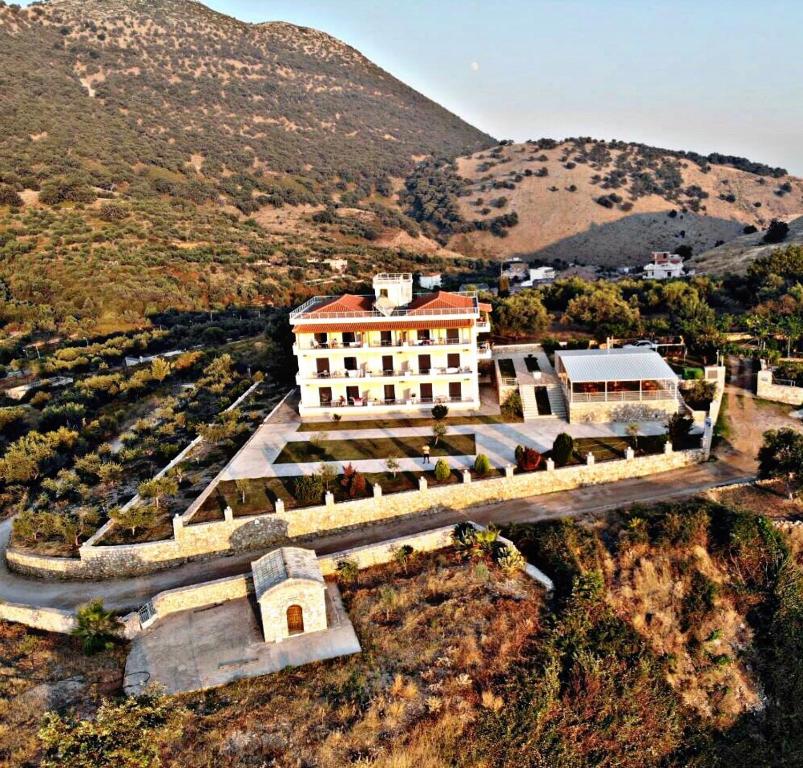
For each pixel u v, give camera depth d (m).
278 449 48.47
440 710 27.47
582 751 28.33
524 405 52.94
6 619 34.66
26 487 50.31
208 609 34.16
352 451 47.44
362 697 27.89
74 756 22.62
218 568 37.09
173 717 25.09
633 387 51.31
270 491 41.72
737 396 55.06
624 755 28.80
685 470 44.28
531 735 27.62
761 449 40.56
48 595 36.06
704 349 60.00
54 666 30.70
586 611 32.41
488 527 37.88
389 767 25.41
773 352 59.06
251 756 25.44
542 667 29.61
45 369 77.75
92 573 37.50
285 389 64.94
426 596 33.84
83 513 41.78
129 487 46.41
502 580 34.44
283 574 31.47
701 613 33.84
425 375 53.53
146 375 74.31
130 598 34.97
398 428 51.41
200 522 38.09
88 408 66.94
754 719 31.22
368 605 33.59
